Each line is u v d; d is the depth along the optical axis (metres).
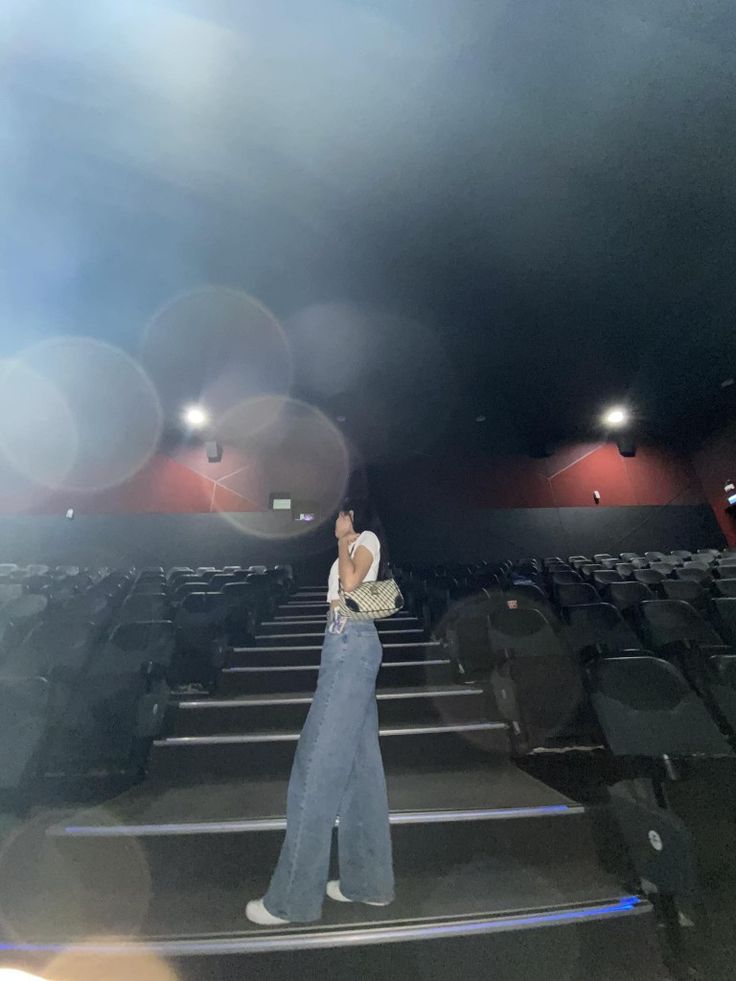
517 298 6.51
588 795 1.95
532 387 8.67
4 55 3.83
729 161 4.59
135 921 1.38
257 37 3.82
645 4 3.55
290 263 5.89
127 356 7.49
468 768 2.21
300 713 2.51
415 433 10.07
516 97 4.19
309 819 1.30
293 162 4.73
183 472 9.20
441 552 9.20
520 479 9.87
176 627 3.28
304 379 8.35
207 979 1.25
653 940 1.35
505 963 1.29
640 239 5.55
